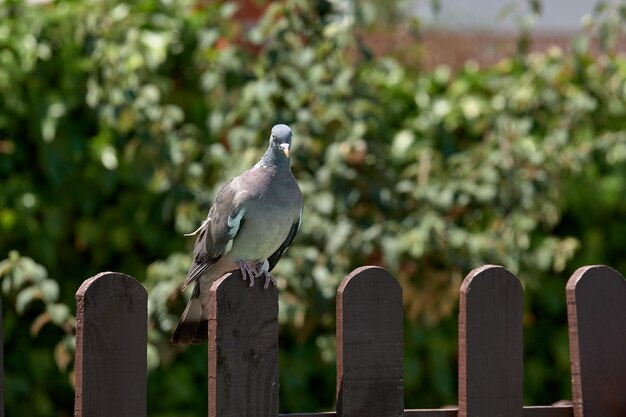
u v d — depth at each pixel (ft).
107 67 33.96
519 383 20.21
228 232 23.16
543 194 35.17
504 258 34.24
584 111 36.78
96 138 33.99
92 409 17.28
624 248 38.52
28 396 33.45
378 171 34.58
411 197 35.40
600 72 37.83
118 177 34.30
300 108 34.83
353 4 35.37
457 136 37.81
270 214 23.24
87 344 17.25
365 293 19.17
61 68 34.14
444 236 33.73
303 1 35.04
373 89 36.24
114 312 17.47
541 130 37.11
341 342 19.04
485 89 37.93
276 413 18.57
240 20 42.93
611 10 37.11
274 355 18.54
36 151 34.19
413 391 36.55
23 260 29.99
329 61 35.12
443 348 36.40
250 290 18.38
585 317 20.79
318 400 35.58
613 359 20.95
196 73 36.29
